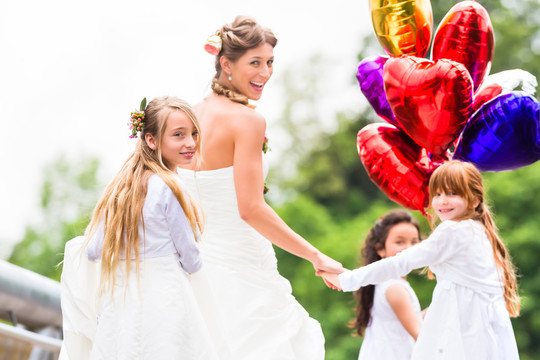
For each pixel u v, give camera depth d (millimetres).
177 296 3932
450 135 4457
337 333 20844
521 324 20453
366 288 5285
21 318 6000
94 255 4082
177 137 4109
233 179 4477
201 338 3928
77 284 4223
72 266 4238
